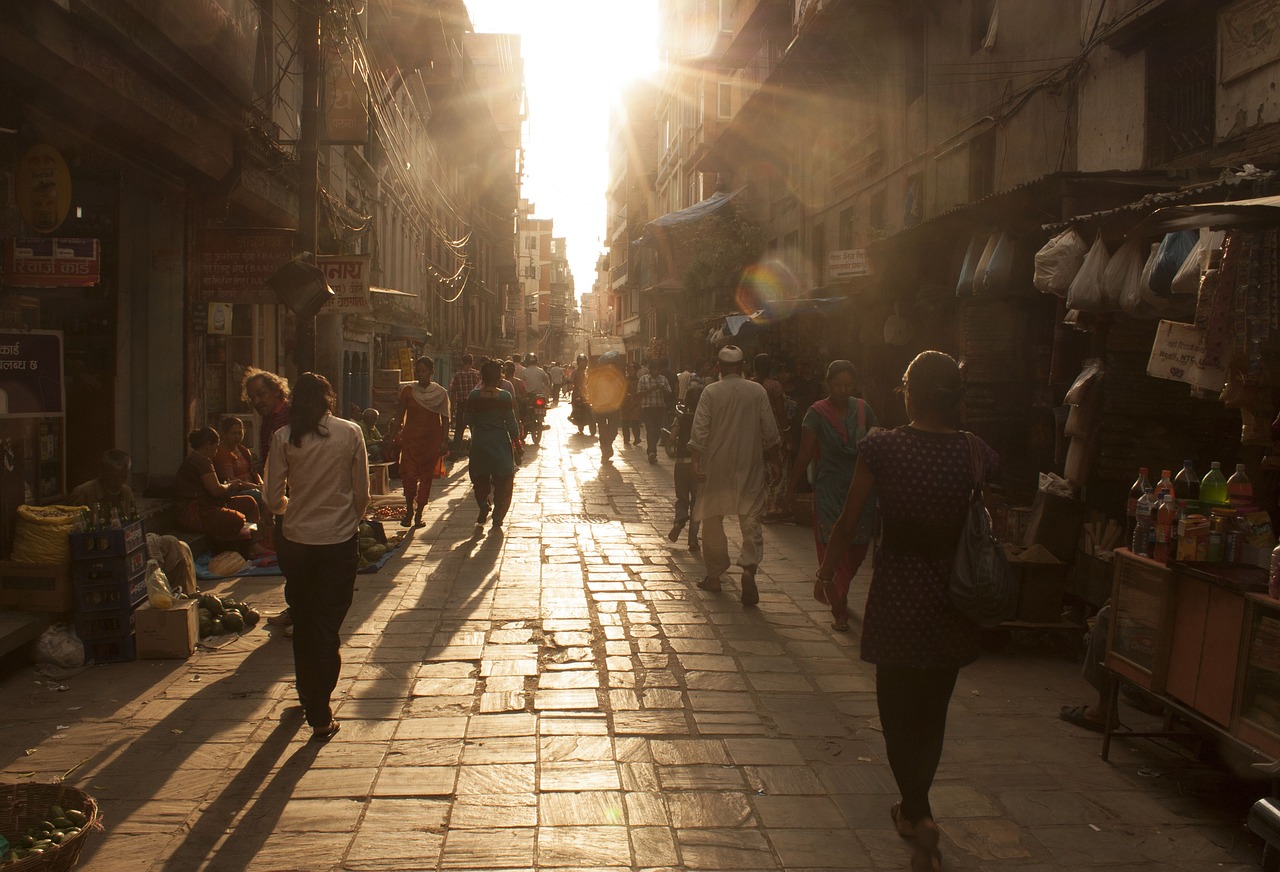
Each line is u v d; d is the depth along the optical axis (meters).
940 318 13.84
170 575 7.08
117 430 9.66
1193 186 6.35
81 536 6.02
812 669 6.07
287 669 5.94
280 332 15.16
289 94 13.64
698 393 9.95
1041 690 5.84
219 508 9.10
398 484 15.19
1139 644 4.70
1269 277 4.63
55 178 6.60
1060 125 11.07
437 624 6.97
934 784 4.45
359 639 6.59
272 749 4.71
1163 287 6.00
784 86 20.25
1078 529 6.99
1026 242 9.41
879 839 3.90
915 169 15.93
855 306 17.22
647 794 4.27
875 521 6.93
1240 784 4.50
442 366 34.16
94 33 6.67
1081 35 10.58
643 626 6.99
